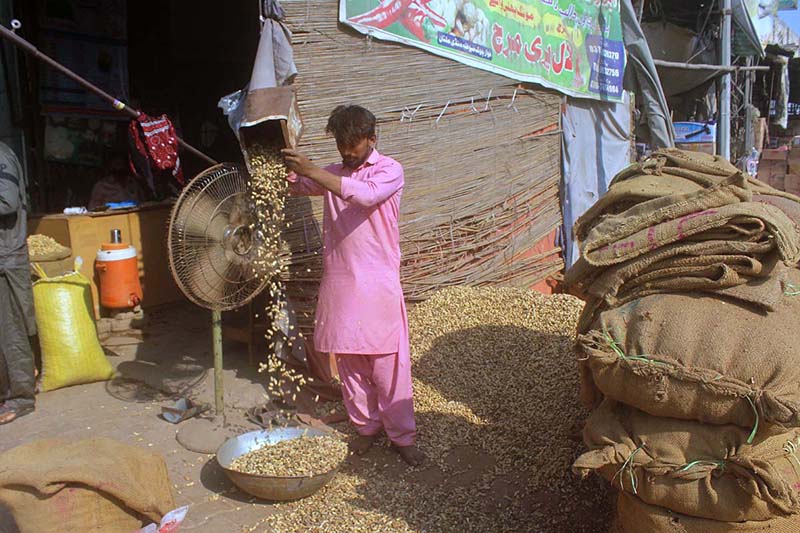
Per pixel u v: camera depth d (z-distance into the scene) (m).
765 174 14.56
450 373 4.53
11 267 4.17
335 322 3.64
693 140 11.52
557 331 4.81
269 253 3.93
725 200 2.62
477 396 4.32
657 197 2.94
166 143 4.07
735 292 2.53
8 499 2.65
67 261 5.54
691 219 2.62
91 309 4.93
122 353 5.43
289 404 4.49
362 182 3.45
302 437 3.74
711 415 2.39
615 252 2.77
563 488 3.51
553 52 6.71
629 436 2.59
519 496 3.45
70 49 6.80
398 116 5.26
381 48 5.04
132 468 2.93
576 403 4.07
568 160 7.09
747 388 2.32
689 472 2.42
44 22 6.53
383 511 3.31
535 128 6.63
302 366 4.60
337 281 3.65
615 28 7.75
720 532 2.45
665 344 2.49
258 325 5.15
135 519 2.84
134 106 7.60
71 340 4.70
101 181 6.76
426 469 3.72
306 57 4.61
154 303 6.50
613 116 7.99
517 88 6.32
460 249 5.82
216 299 3.94
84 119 7.05
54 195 6.98
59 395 4.63
